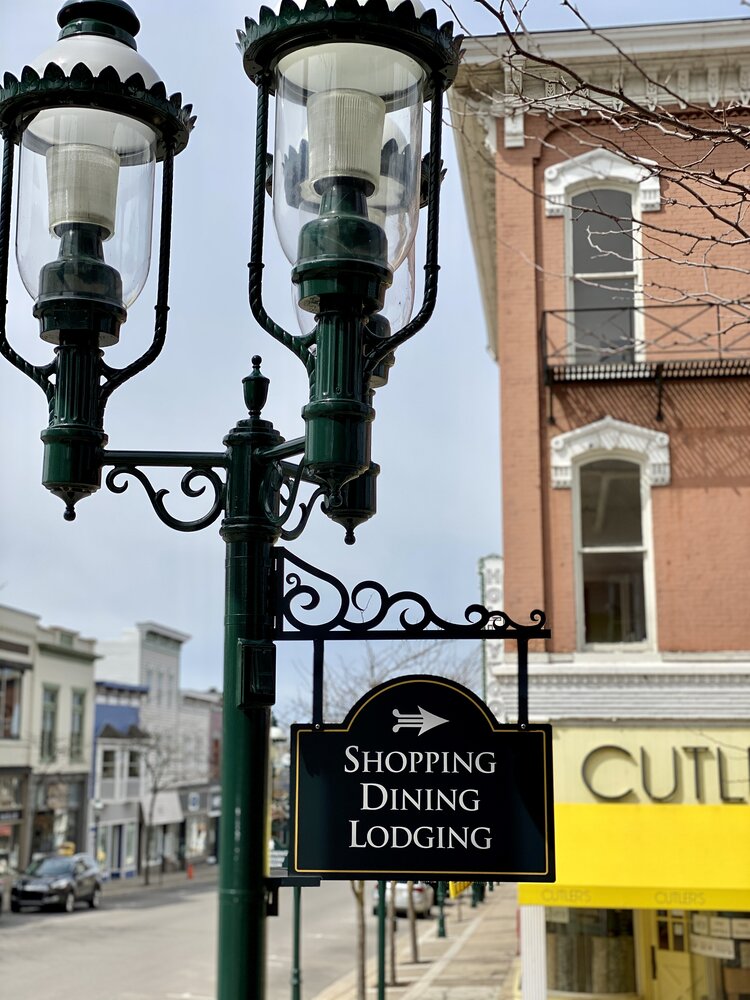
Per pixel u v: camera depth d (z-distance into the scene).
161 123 3.32
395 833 3.69
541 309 14.57
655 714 13.74
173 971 22.34
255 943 3.22
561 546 14.23
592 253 14.55
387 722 3.75
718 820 13.22
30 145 3.30
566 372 14.15
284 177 2.97
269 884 3.28
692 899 12.86
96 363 3.20
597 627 14.19
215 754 68.44
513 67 6.10
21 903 34.78
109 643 57.47
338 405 2.76
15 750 43.03
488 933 29.12
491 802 3.69
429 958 24.33
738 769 13.55
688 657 13.85
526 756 3.71
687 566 14.02
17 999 18.88
